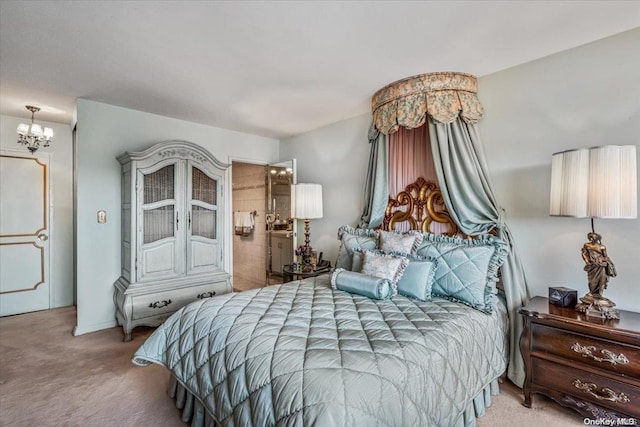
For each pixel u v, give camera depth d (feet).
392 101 8.93
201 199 11.80
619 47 6.52
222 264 12.32
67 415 6.23
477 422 5.93
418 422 4.15
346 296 7.20
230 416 4.47
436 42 6.80
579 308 6.17
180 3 5.47
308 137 14.21
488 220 7.89
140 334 10.45
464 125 8.19
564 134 7.20
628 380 5.23
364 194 11.25
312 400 3.61
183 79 8.73
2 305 12.26
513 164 7.97
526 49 7.13
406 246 8.07
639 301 6.28
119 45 6.93
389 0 5.39
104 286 10.86
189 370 5.61
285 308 6.29
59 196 13.53
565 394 5.93
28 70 8.18
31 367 8.18
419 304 6.64
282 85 9.12
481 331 6.05
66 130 13.64
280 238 15.75
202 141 13.16
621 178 5.52
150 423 6.01
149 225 10.53
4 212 12.35
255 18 5.91
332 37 6.59
